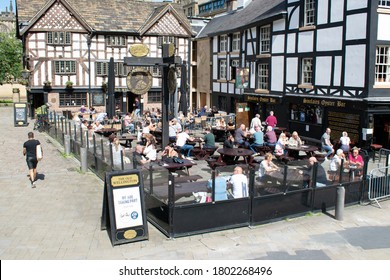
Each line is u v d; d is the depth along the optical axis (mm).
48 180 12617
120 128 20484
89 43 29422
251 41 24516
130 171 8281
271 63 22469
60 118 19094
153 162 11305
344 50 17422
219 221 8844
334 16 17891
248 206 9125
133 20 31516
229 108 27859
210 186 8742
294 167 9773
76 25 29109
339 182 10648
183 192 8570
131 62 14406
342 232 8953
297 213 9891
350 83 17188
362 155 14844
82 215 9625
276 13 21562
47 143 19312
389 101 16016
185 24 31719
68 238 8312
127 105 32156
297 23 20203
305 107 20047
